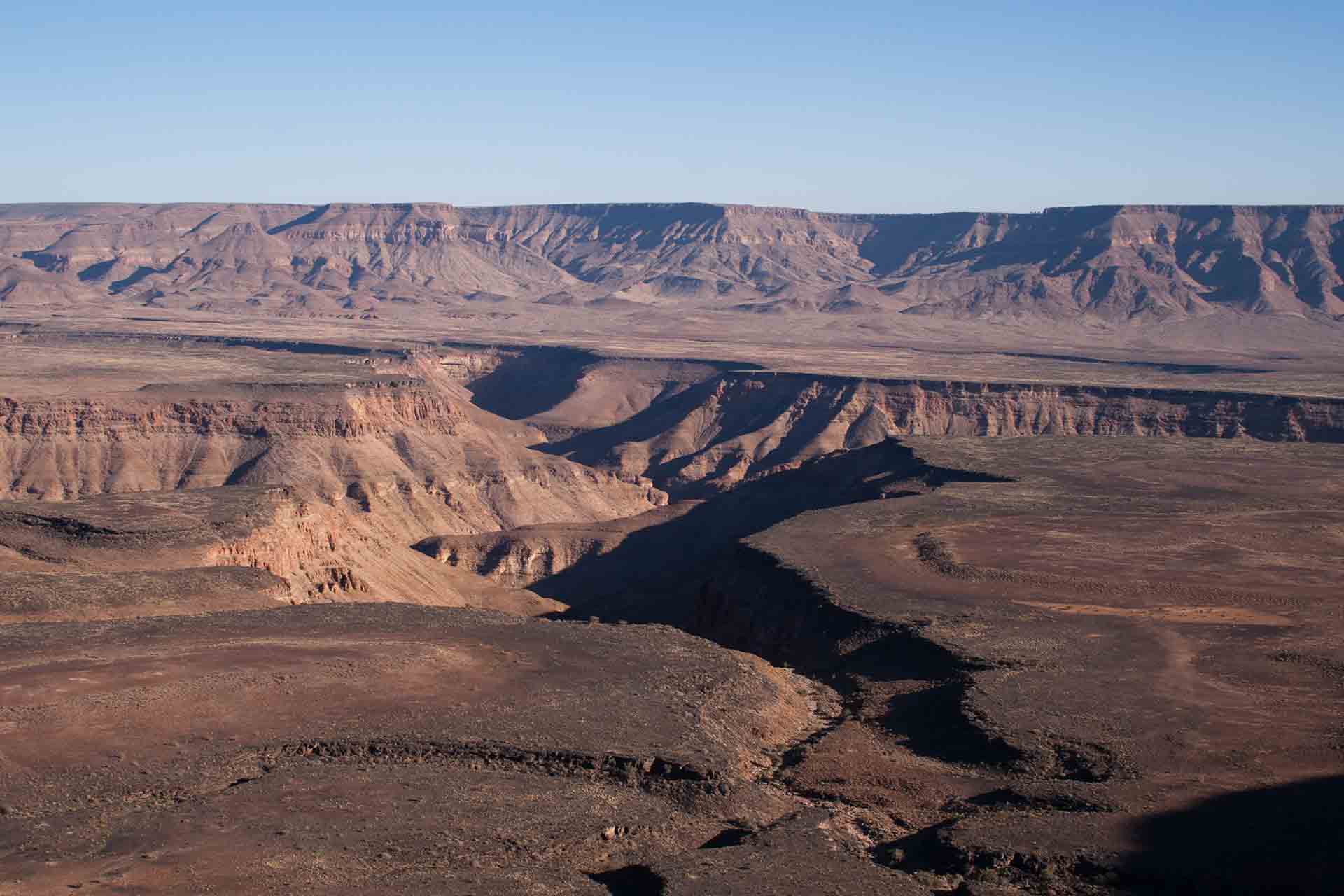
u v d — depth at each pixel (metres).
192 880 49.47
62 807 55.72
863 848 57.03
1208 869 51.91
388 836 54.06
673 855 55.03
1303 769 63.28
